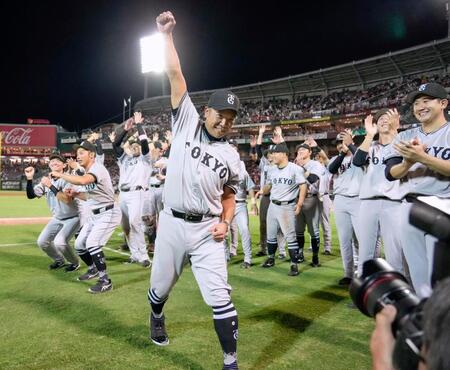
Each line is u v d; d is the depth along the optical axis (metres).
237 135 37.84
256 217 14.84
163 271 3.04
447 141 3.19
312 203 6.55
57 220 5.88
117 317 3.96
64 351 3.16
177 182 2.88
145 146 6.39
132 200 6.35
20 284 5.20
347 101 32.91
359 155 4.14
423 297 0.76
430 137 3.30
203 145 2.89
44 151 46.31
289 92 39.28
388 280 0.87
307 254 7.75
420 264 3.12
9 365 2.91
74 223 5.82
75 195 5.67
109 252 7.68
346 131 5.01
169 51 2.94
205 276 2.89
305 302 4.56
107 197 5.09
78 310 4.16
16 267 6.20
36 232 10.02
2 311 4.11
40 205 18.56
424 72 29.66
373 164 4.05
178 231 2.91
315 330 3.69
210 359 3.06
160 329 3.34
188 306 4.34
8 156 45.09
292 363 3.02
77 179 4.74
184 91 2.98
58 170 5.96
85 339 3.41
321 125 33.16
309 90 37.78
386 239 3.94
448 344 0.56
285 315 4.11
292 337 3.53
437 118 3.29
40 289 4.96
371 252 4.14
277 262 6.92
